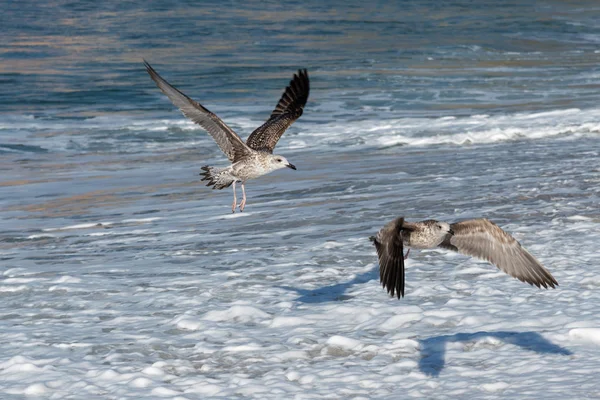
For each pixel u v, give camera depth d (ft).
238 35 191.21
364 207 55.11
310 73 141.08
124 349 31.53
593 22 231.09
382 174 66.85
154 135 93.09
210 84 130.41
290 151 81.30
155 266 43.68
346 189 61.26
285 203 57.77
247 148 35.42
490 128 89.76
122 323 34.83
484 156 74.23
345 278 40.40
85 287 40.11
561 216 49.96
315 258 43.88
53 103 113.50
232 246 47.16
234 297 37.91
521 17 239.50
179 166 76.84
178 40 182.39
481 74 142.41
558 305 34.22
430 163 71.51
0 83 128.47
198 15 220.64
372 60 158.81
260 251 45.75
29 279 41.63
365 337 31.81
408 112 105.81
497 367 28.02
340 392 26.71
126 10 226.79
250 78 136.67
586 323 31.42
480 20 230.89
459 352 29.68
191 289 39.29
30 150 84.79
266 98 119.14
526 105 110.22
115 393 27.37
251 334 32.78
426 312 34.04
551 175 63.16
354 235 48.26
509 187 59.16
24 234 52.01
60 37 182.09
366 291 38.01
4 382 28.60
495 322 32.53
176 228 52.26
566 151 75.10
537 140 83.15
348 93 121.49
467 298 35.96
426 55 168.25
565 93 121.08
